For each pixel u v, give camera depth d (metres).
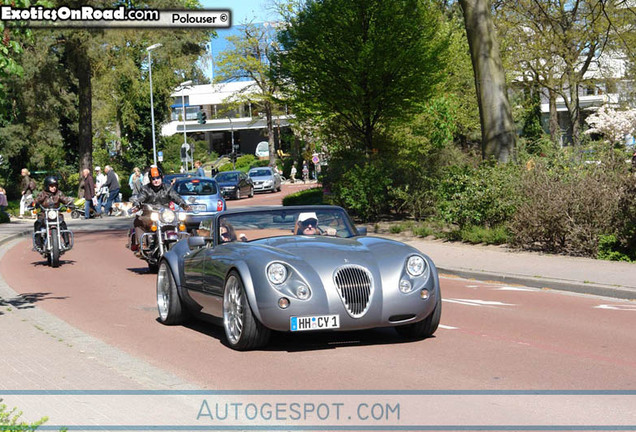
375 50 25.44
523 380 6.58
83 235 27.36
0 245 24.50
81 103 45.38
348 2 25.77
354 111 27.48
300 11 27.36
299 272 7.73
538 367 7.08
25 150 54.00
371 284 7.79
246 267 7.96
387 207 24.98
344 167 25.55
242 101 76.81
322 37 25.98
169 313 9.93
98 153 69.19
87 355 7.87
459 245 18.58
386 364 7.31
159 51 44.66
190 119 104.12
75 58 43.50
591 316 10.11
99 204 37.41
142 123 69.25
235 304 8.20
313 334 8.98
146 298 12.74
